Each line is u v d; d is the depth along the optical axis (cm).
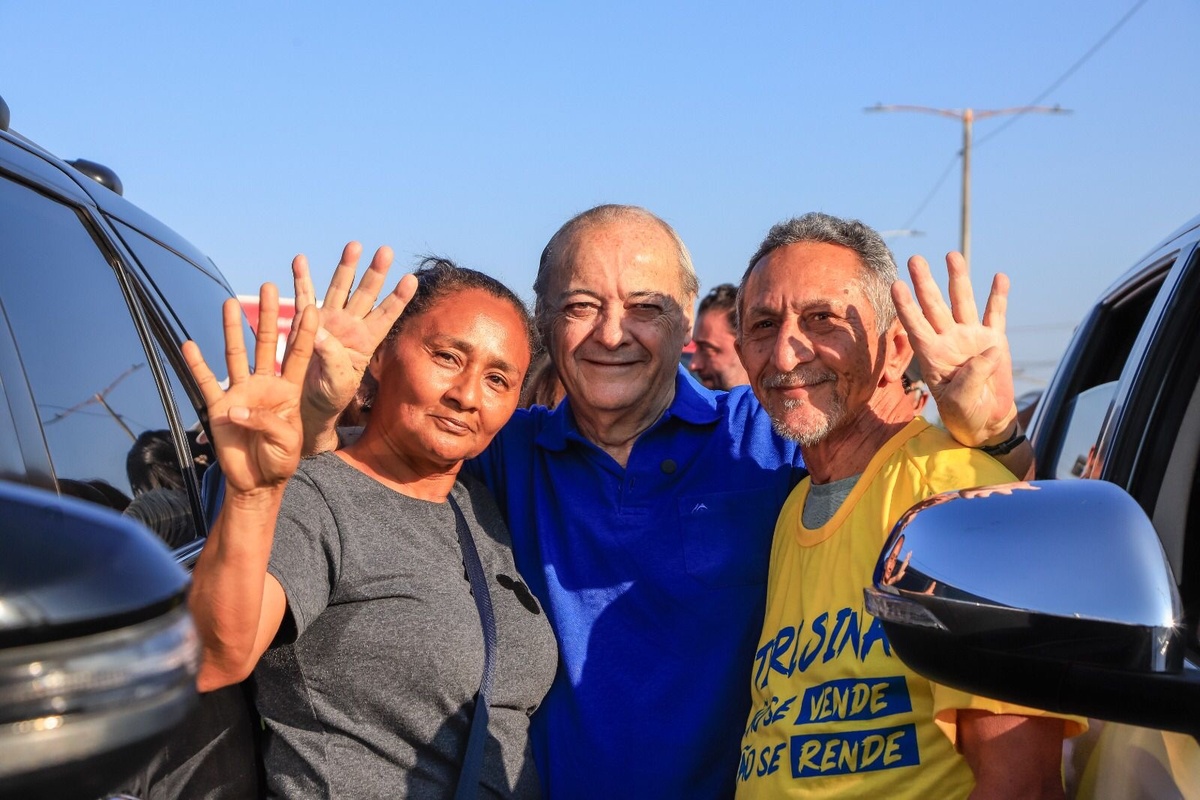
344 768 220
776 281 235
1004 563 126
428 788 224
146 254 276
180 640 90
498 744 235
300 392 178
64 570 82
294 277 224
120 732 83
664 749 247
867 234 237
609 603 259
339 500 227
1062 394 337
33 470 176
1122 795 171
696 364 629
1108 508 128
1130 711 127
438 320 237
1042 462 339
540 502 271
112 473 211
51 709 80
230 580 179
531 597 252
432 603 228
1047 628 122
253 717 224
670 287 274
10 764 79
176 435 255
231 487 177
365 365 225
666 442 273
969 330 211
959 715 190
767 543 262
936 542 133
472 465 281
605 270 270
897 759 204
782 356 231
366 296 226
